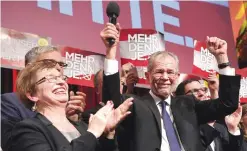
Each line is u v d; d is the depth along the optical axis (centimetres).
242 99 383
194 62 363
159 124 226
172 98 246
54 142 158
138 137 220
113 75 223
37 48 237
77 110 209
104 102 224
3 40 311
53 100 173
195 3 561
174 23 535
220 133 289
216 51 245
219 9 582
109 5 227
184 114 236
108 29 221
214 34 568
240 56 578
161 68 239
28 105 180
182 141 223
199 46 367
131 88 297
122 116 179
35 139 154
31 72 178
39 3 442
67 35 453
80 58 331
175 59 246
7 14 421
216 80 304
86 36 466
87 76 333
